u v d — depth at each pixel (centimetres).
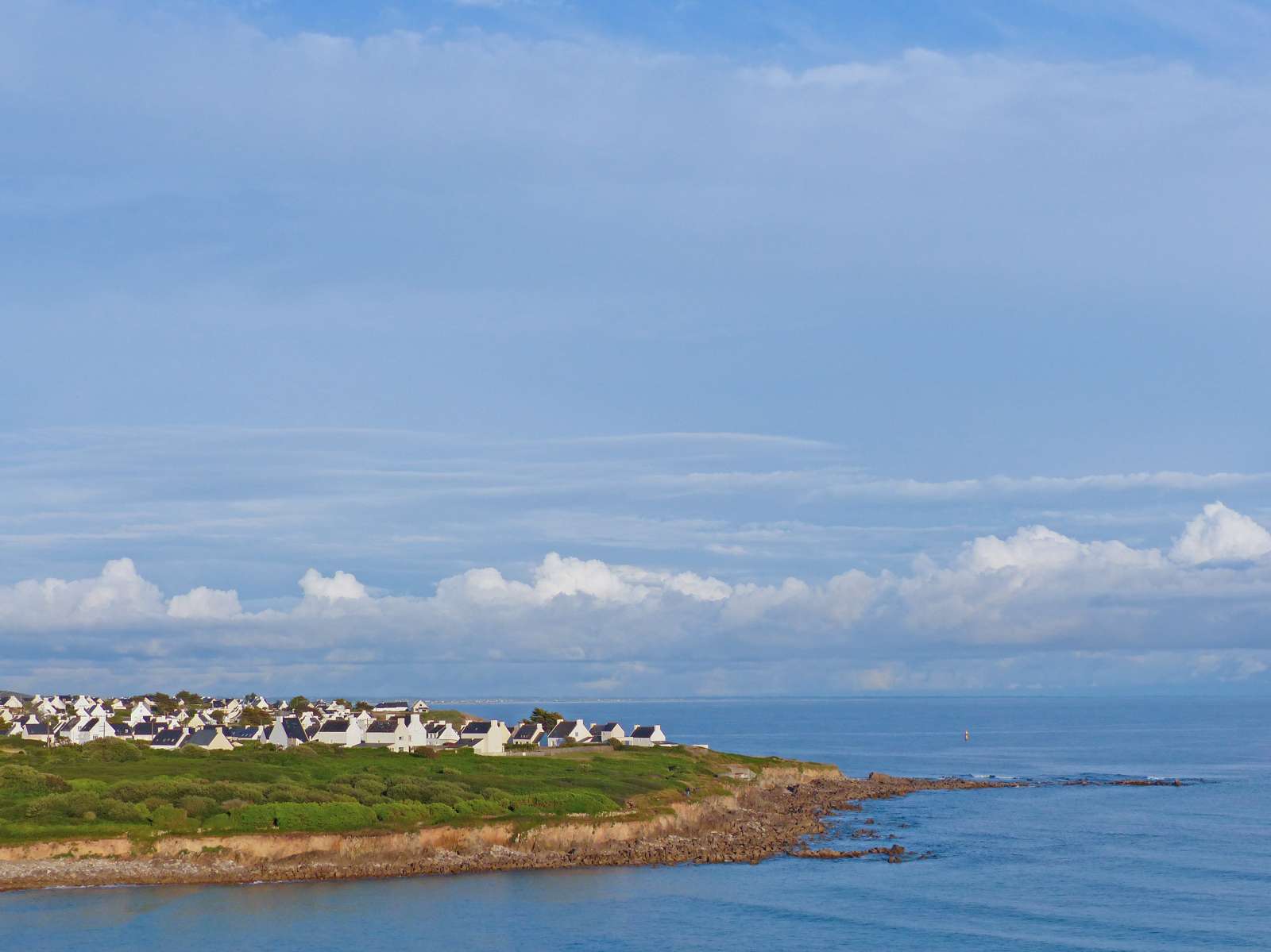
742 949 9894
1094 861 13612
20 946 9750
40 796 13412
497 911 11100
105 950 9656
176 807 12731
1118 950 9750
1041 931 10356
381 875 12488
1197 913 10956
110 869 11881
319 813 12988
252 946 9856
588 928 10512
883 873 12938
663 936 10269
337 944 9944
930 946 9931
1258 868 13162
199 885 11850
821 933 10331
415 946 9906
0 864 11644
